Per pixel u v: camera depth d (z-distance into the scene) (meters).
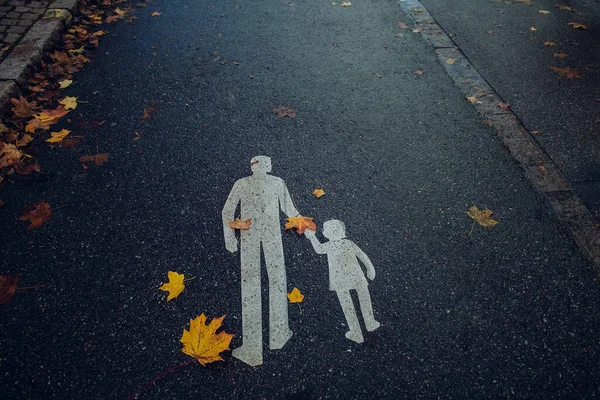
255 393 2.37
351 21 6.15
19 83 4.34
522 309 2.77
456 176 3.72
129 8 6.16
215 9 6.29
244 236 3.16
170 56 5.16
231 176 3.64
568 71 5.06
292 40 5.62
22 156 3.69
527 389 2.41
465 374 2.46
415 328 2.66
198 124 4.18
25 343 2.53
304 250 3.08
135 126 4.11
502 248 3.13
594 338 2.63
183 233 3.17
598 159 3.89
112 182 3.53
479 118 4.38
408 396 2.37
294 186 3.56
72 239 3.10
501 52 5.47
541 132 4.20
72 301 2.74
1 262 2.94
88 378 2.40
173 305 2.73
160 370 2.44
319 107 4.48
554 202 3.49
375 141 4.06
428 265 3.01
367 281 2.90
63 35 5.29
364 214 3.36
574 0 6.83
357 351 2.55
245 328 2.64
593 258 3.07
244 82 4.79
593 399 2.38
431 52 5.47
